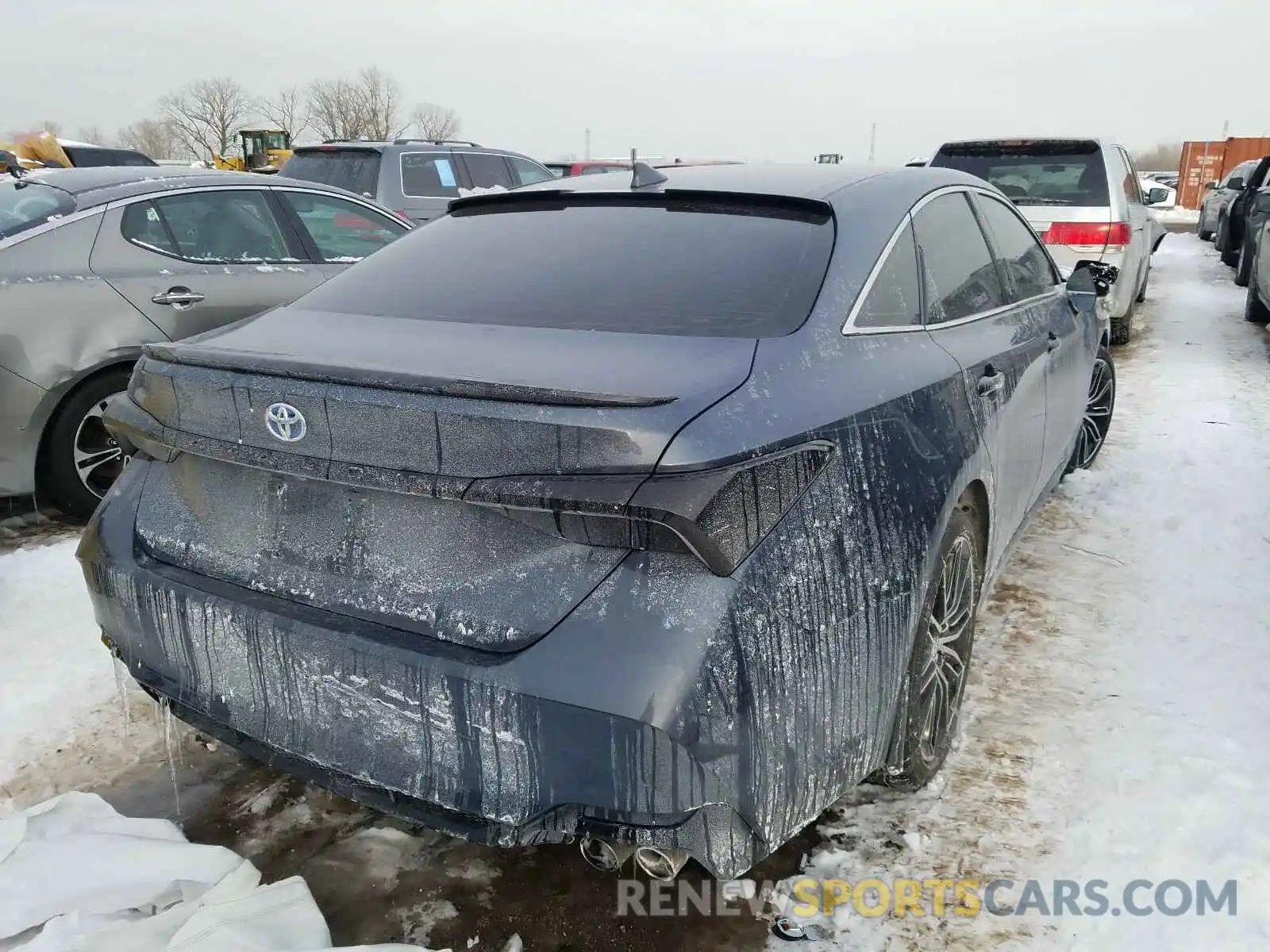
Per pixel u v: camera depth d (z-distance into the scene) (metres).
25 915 2.08
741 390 1.86
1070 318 3.93
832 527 1.91
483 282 2.46
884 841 2.41
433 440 1.78
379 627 1.91
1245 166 16.22
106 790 2.65
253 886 2.18
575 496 1.69
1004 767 2.67
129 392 2.32
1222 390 6.82
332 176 9.92
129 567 2.27
